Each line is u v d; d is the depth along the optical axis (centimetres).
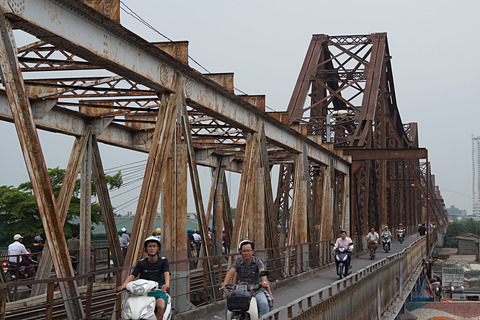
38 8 920
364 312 1997
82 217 1695
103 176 1692
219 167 2825
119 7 1096
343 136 4684
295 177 2505
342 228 3575
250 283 979
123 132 1942
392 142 6066
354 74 4666
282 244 3177
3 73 838
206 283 1473
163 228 1414
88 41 1052
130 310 803
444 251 10631
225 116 1698
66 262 926
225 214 2822
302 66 4428
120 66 1158
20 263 1758
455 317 3459
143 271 871
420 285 4447
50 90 1474
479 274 6638
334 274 2561
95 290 1755
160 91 1366
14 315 1252
